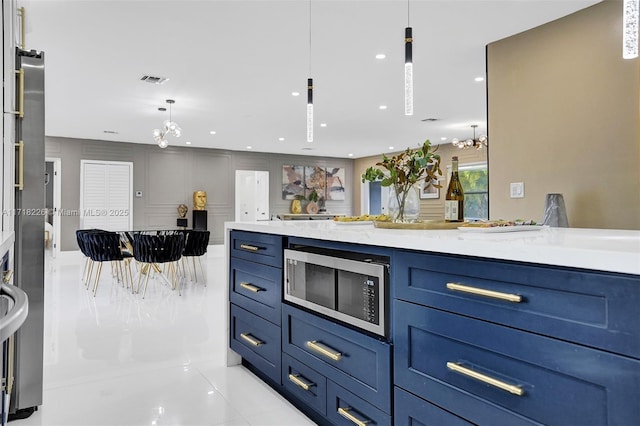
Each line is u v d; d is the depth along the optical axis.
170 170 10.21
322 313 2.02
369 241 1.69
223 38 3.71
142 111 6.52
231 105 6.12
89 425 2.08
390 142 9.76
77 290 5.55
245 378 2.70
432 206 10.45
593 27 3.12
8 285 0.93
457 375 1.36
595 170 3.11
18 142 2.15
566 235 1.55
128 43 3.81
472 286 1.31
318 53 4.06
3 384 1.64
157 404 2.32
